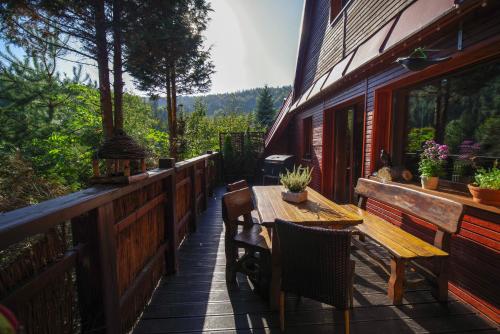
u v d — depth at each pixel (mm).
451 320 2074
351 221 2301
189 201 4250
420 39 2441
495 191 2037
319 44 7059
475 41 2084
